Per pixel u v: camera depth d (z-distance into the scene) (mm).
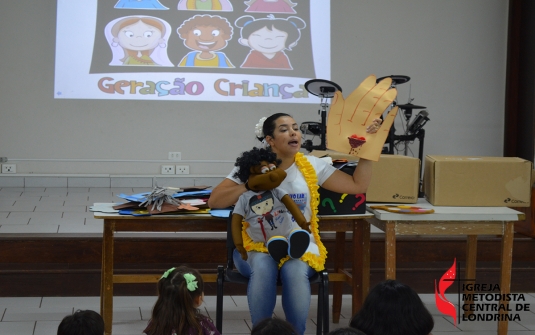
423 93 6816
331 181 2627
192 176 6523
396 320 1661
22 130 6340
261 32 6543
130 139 6488
